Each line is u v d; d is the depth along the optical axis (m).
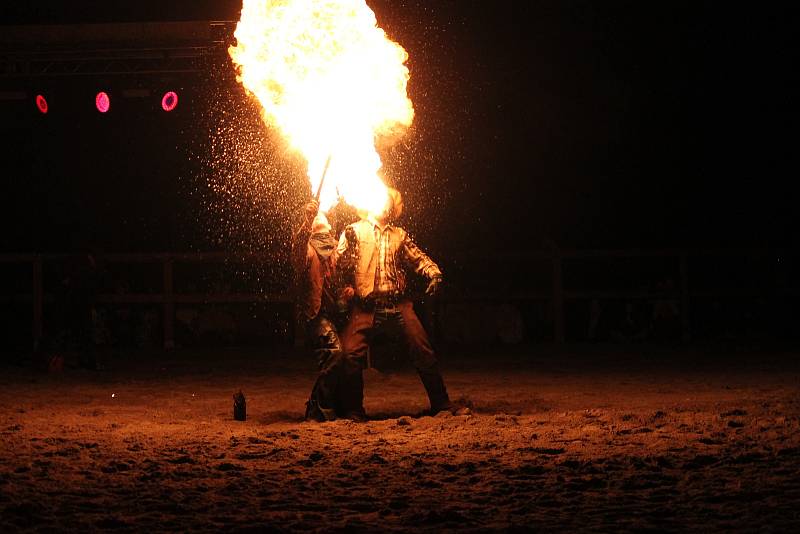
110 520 9.39
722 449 12.70
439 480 11.16
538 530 8.98
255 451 13.19
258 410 18.22
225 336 34.78
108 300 33.81
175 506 10.01
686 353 29.22
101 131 41.41
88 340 26.81
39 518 9.55
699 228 41.09
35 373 25.70
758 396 18.47
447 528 9.10
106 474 11.74
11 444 14.05
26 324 35.81
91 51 32.44
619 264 38.91
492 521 9.33
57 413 17.86
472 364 27.08
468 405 17.38
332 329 16.45
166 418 17.16
